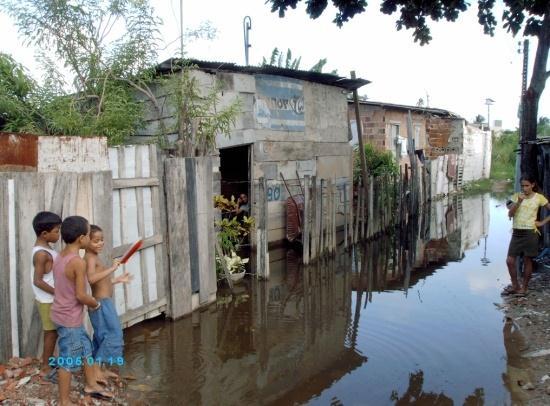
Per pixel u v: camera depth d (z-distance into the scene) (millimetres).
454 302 7809
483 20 6902
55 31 8430
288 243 12016
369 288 8766
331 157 13672
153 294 6547
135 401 4633
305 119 12578
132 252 4535
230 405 4703
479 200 22328
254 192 10984
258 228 9023
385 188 13930
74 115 8070
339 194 13695
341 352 5961
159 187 6547
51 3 8227
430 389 5020
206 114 8797
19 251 4613
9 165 4672
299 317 7219
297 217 11594
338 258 11086
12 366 4516
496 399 4781
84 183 5230
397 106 19922
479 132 29984
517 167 10008
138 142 10195
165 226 6645
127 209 6070
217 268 8648
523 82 9102
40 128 8531
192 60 9195
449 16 6379
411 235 14086
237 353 5910
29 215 4680
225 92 10320
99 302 4445
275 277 9375
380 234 13539
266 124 11336
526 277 7754
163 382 5102
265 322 6977
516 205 7660
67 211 5043
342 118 14156
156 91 9805
